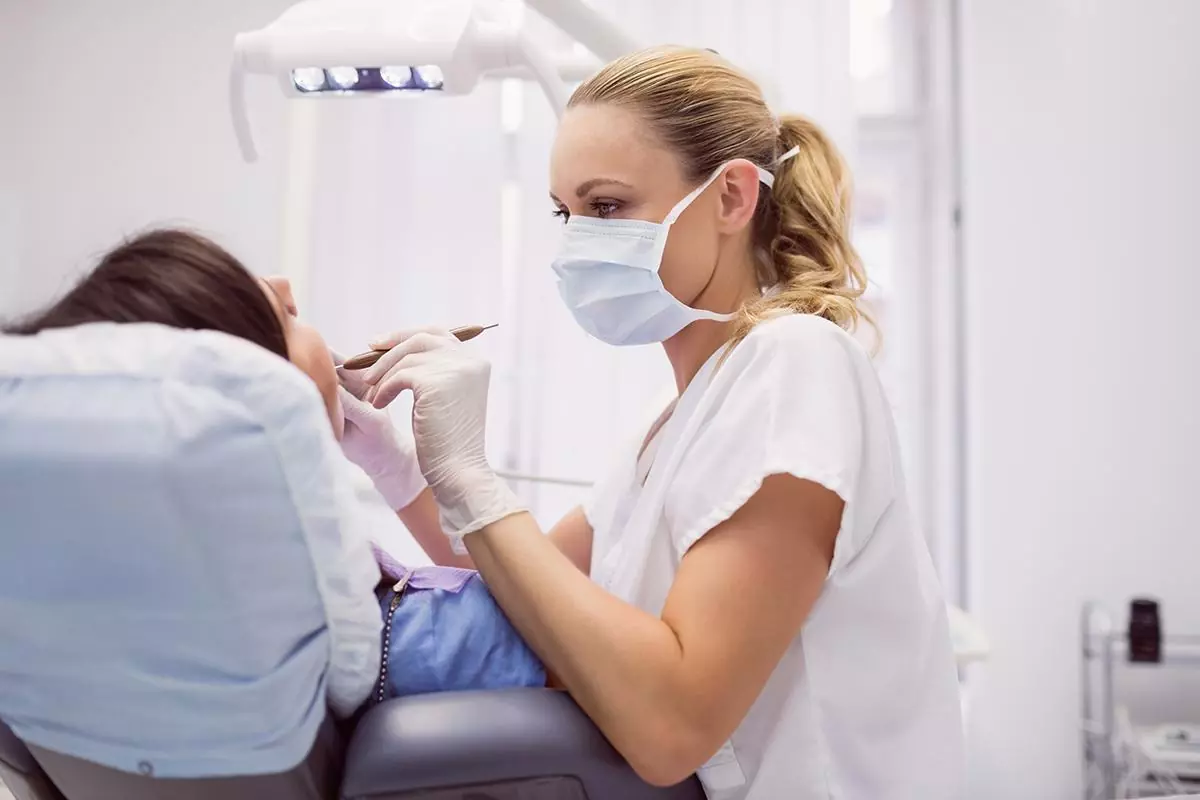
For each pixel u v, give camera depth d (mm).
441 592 861
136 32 2703
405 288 2521
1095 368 2455
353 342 2512
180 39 2693
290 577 607
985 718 2441
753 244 1082
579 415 2422
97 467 561
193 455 558
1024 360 2473
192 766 660
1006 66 2518
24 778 783
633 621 765
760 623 771
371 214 2533
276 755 647
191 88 2680
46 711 673
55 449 564
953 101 2658
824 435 801
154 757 659
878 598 888
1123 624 2408
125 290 661
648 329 1042
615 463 1202
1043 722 2432
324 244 2535
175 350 578
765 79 1428
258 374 573
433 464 872
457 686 828
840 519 813
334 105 2557
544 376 2441
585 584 793
